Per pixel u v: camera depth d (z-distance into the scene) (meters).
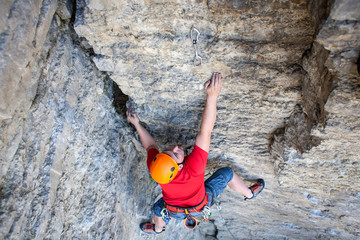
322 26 2.01
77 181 3.20
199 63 2.97
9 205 2.25
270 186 5.13
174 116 3.86
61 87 2.84
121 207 4.09
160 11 2.51
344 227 5.79
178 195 3.52
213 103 3.24
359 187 4.02
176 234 6.84
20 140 2.39
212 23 2.56
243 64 2.88
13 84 2.13
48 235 2.69
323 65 2.39
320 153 3.33
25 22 2.11
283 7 2.29
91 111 3.41
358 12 1.84
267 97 3.20
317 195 4.76
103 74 3.60
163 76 3.24
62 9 2.71
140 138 4.32
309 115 2.99
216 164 4.91
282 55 2.72
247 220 7.15
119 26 2.71
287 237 7.39
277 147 3.74
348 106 2.46
